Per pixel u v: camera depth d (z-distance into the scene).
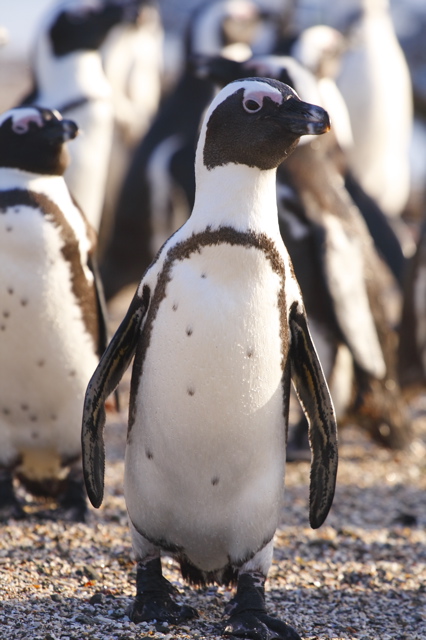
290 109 12.69
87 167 26.58
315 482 13.84
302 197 24.39
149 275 13.23
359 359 24.94
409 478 24.73
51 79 27.98
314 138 25.08
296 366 13.69
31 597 14.03
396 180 47.09
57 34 28.09
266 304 12.73
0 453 17.80
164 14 84.62
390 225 34.41
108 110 27.38
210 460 12.93
